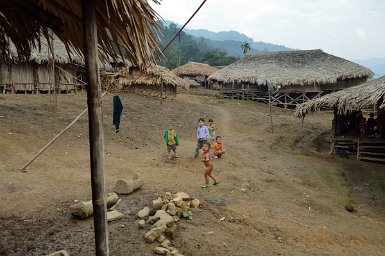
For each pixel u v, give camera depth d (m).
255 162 15.06
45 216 7.14
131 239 6.21
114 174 11.00
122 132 17.80
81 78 29.92
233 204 8.97
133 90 32.09
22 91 23.62
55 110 19.31
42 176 9.91
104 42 4.10
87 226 6.79
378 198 11.77
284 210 9.30
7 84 22.80
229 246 6.39
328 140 22.44
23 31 5.39
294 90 37.53
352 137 18.05
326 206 10.34
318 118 31.61
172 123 22.92
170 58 90.44
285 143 20.48
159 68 33.72
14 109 17.59
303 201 10.46
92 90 3.10
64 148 13.69
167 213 7.12
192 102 35.59
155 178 10.86
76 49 4.64
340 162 16.30
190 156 14.75
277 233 7.62
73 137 15.38
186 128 22.30
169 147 14.12
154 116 23.98
